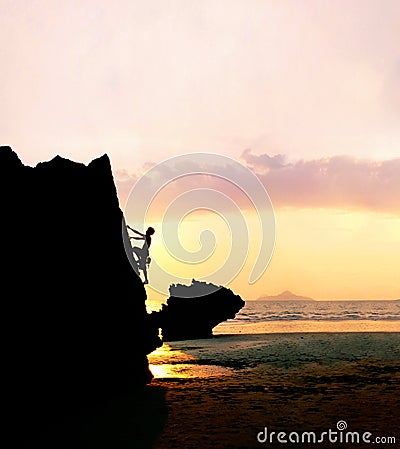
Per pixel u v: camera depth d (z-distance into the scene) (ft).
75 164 75.05
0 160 61.52
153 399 66.18
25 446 45.24
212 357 114.21
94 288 70.18
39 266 60.64
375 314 402.31
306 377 81.71
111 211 79.66
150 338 82.53
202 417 55.01
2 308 52.60
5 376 49.93
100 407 61.67
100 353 68.85
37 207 63.67
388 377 80.28
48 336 58.65
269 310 511.81
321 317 360.69
